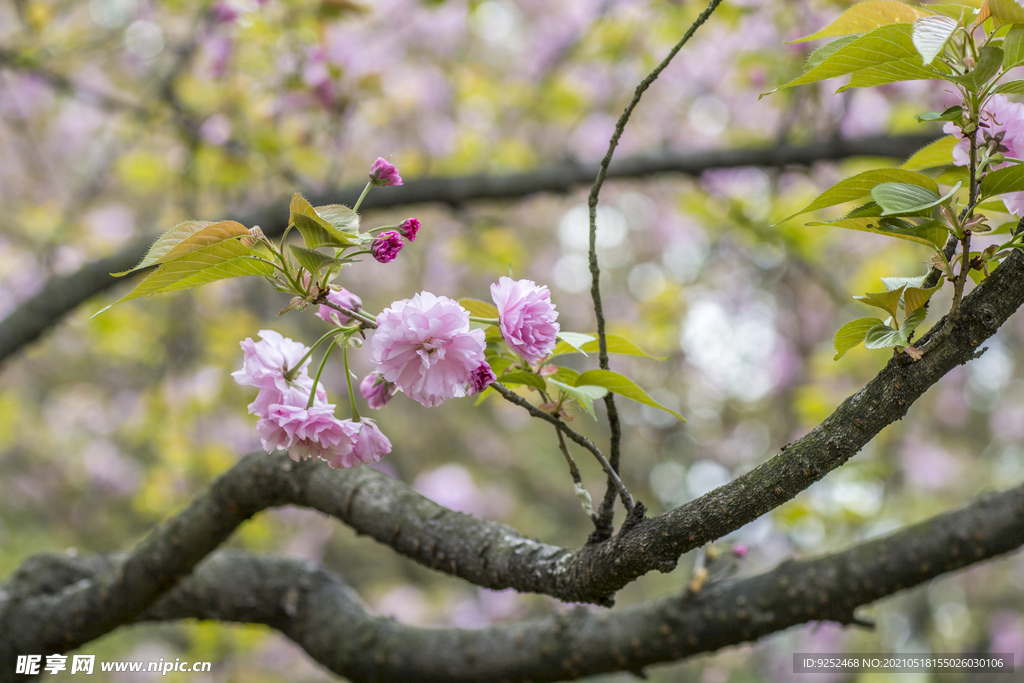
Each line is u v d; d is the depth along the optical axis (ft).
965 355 2.97
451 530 4.72
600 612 5.61
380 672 5.72
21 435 19.85
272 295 19.24
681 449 22.54
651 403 3.47
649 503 21.75
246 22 10.05
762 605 5.27
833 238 14.05
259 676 17.81
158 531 5.68
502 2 14.38
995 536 5.06
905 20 2.90
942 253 2.94
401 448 24.75
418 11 13.62
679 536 3.34
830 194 3.00
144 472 19.53
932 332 3.08
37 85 14.94
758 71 11.85
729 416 20.75
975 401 20.25
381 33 13.19
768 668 19.61
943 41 2.38
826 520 10.77
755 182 12.75
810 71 2.83
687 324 16.56
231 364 14.96
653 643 5.35
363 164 14.71
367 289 22.59
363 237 3.11
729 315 19.19
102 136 13.93
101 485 19.92
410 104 13.00
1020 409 19.98
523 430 24.72
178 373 14.19
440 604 20.59
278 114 10.63
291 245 3.02
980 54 2.64
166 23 12.21
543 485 24.20
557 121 14.62
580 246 22.18
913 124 10.72
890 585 5.18
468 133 13.00
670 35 11.75
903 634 20.36
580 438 3.48
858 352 12.16
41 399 20.98
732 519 3.25
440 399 3.10
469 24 13.96
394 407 24.81
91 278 8.86
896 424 13.16
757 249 12.78
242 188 12.23
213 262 3.02
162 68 12.45
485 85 13.35
